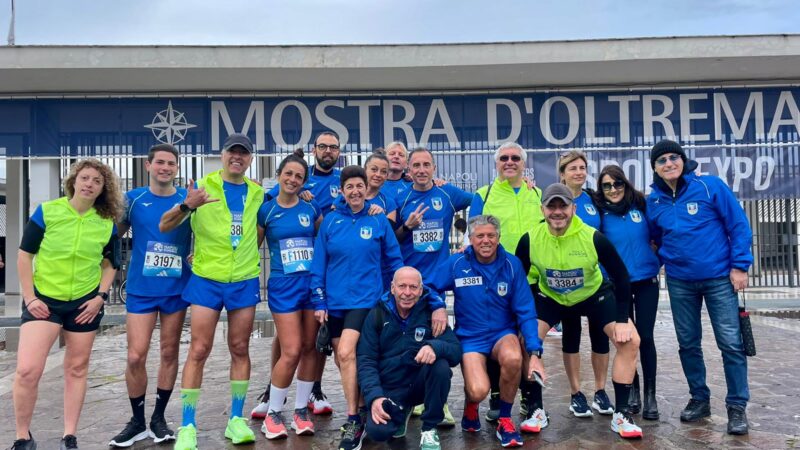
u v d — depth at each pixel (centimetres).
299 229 384
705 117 916
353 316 363
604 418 409
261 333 845
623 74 873
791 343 692
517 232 421
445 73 852
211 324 359
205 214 360
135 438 373
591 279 380
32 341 335
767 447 348
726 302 379
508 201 427
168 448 364
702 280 384
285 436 380
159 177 364
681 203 385
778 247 1441
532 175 916
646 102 920
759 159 909
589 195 417
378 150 439
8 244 1221
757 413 416
